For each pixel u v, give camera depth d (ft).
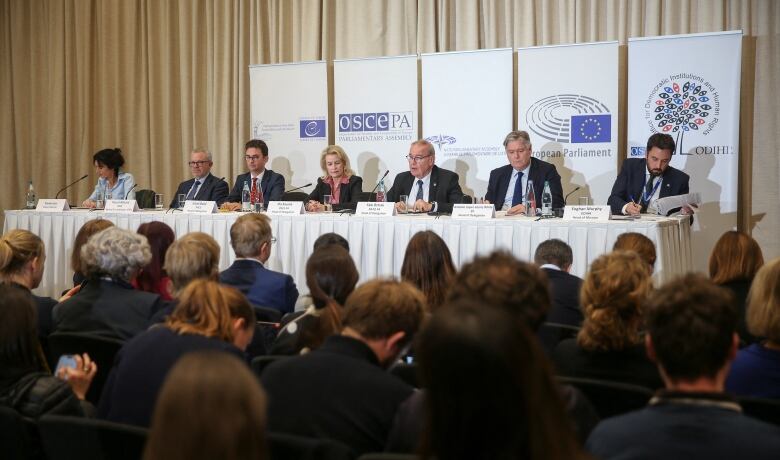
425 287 8.44
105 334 7.73
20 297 5.93
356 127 21.11
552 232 13.03
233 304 6.16
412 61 20.44
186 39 24.20
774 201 18.44
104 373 7.27
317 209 15.80
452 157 20.08
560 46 18.92
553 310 8.59
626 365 5.96
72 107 25.94
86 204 18.11
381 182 16.42
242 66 23.45
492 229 13.43
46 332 8.30
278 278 9.68
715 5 18.61
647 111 18.30
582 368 6.09
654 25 19.08
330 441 4.41
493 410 2.84
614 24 19.51
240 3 23.31
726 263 8.44
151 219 16.15
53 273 17.22
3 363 5.84
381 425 5.03
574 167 19.01
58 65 25.88
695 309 4.02
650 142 16.42
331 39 22.54
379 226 14.25
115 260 8.05
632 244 9.29
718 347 3.97
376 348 5.46
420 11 21.24
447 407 2.89
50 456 5.10
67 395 5.74
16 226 17.63
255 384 3.00
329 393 5.08
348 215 14.69
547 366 3.04
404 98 20.57
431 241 8.50
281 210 15.44
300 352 6.88
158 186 25.21
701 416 3.75
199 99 24.36
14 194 27.20
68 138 25.93
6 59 26.91
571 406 4.63
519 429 2.86
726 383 5.79
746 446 3.57
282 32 22.99
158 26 24.82
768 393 5.65
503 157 19.62
